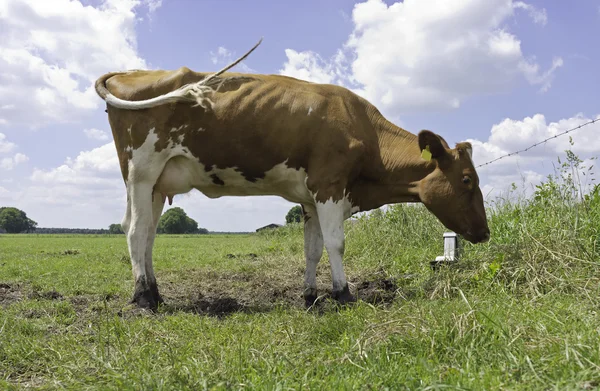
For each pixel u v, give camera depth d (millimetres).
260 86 6203
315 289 6535
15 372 3789
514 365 2930
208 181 6375
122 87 6320
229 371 3221
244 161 6145
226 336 4289
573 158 7125
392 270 8281
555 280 5227
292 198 6496
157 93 6223
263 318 5172
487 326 3564
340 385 2840
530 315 3852
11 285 8305
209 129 6082
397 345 3506
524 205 8008
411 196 6426
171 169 6309
